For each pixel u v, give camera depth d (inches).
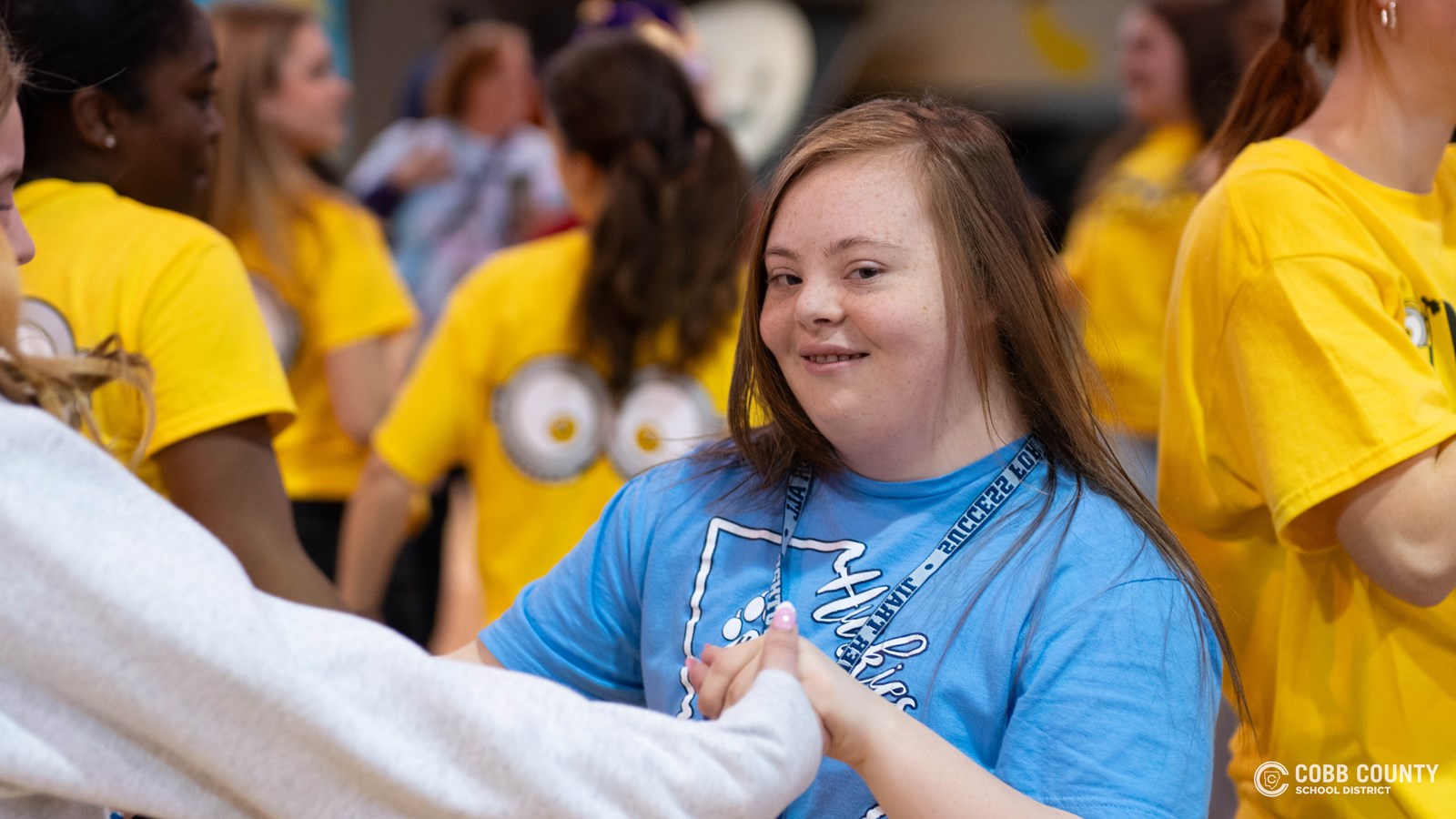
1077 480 50.0
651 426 90.7
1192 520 65.1
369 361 112.3
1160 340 128.0
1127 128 155.6
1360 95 60.8
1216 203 62.1
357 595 98.3
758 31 226.5
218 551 38.1
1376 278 58.4
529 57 192.7
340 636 38.4
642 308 89.8
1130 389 128.9
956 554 48.9
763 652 44.3
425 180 187.6
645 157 90.4
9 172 48.8
